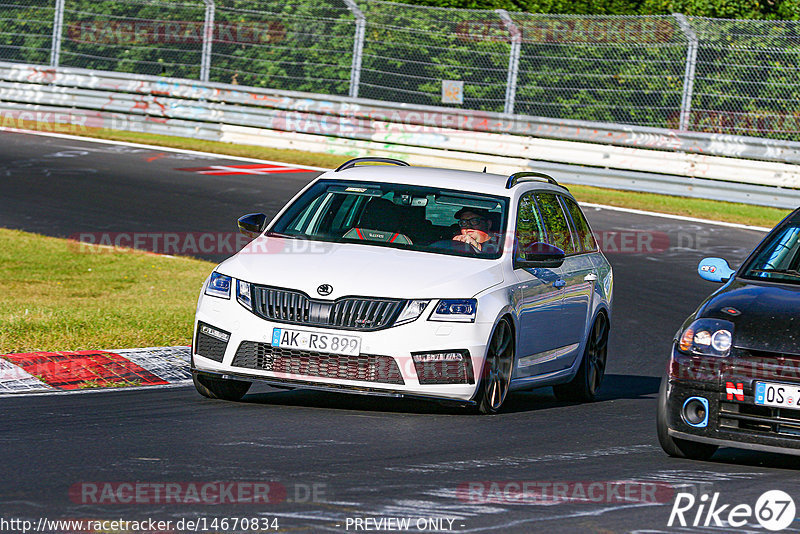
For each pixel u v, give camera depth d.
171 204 75.00
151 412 30.06
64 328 40.94
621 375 43.09
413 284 30.67
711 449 27.20
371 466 24.34
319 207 34.97
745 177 89.12
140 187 79.88
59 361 35.66
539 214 36.16
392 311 30.25
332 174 36.31
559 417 32.75
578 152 94.00
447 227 33.69
